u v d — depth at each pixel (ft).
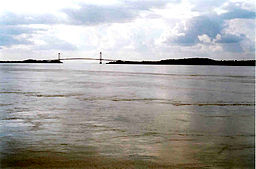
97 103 52.39
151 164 20.25
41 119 36.60
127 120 36.45
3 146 24.36
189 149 23.93
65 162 20.44
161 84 106.73
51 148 23.85
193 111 44.32
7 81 112.88
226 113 42.75
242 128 32.24
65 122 34.81
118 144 25.29
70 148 23.91
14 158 21.25
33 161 20.62
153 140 26.71
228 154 22.59
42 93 68.64
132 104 51.62
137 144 25.31
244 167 19.86
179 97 63.67
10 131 29.91
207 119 37.58
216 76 191.52
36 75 171.63
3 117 37.81
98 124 33.81
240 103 54.34
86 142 25.82
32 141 26.03
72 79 133.39
